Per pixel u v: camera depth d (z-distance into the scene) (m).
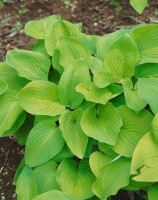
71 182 1.52
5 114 1.68
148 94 1.46
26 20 2.55
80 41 1.82
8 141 1.98
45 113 1.61
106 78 1.63
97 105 1.61
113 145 1.48
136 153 1.37
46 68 1.79
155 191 1.41
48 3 2.60
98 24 2.48
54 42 1.81
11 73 1.84
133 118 1.53
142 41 1.73
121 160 1.46
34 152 1.57
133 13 2.49
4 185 1.83
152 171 1.35
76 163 1.62
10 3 2.63
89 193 1.49
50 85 1.67
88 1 2.59
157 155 1.38
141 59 1.69
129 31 1.79
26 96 1.63
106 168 1.44
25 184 1.54
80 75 1.63
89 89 1.61
